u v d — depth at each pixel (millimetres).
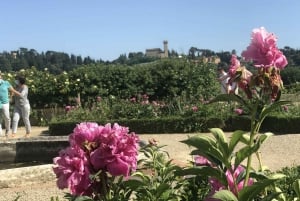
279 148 13961
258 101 2666
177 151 13664
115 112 21047
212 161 2801
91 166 2793
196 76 25531
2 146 14469
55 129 20125
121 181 2975
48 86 26766
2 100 18094
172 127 19438
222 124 19031
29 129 18672
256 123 2748
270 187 3211
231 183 2787
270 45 2609
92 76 26734
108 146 2766
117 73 26750
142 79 26531
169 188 3521
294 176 5562
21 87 18438
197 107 19719
